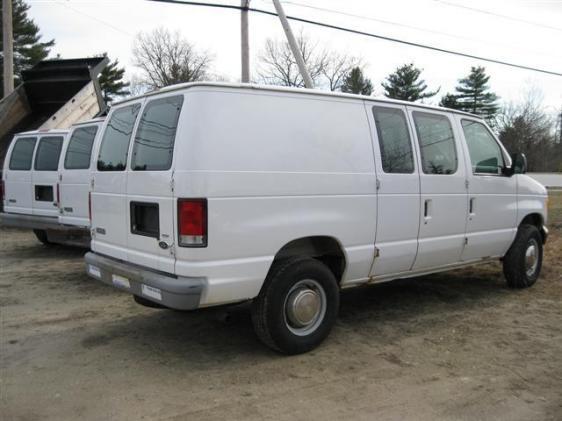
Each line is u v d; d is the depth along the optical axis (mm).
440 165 5727
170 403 3717
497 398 3840
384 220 5125
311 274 4582
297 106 4559
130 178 4594
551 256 9164
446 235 5781
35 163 9312
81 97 12609
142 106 4680
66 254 9477
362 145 4965
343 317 5754
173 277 4117
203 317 5676
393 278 5496
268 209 4281
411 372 4285
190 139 3988
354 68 48562
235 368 4336
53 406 3668
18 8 41438
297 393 3887
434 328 5402
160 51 49875
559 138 60844
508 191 6605
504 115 59969
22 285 7133
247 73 15891
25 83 14055
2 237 11500
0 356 4586
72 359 4523
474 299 6531
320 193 4605
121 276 4605
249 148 4195
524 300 6504
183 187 3965
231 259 4105
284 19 15359
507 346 4902
